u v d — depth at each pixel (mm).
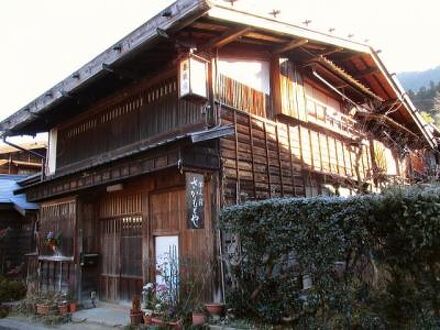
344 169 13430
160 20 7734
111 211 11055
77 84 10125
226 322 7086
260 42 9883
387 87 14102
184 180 8742
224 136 8000
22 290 13391
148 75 9898
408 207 5562
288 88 10820
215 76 8797
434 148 20047
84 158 12281
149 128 9945
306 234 6371
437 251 5461
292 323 6785
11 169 21719
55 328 8977
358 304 6020
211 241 7949
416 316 5574
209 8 7098
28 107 12516
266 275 7152
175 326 7262
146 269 9375
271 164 9898
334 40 10516
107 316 9430
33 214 15695
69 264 11391
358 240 6008
